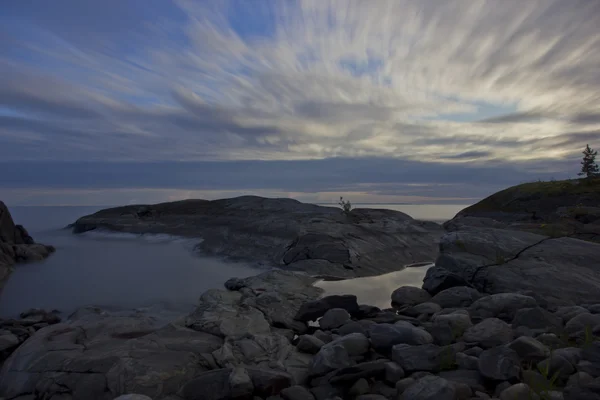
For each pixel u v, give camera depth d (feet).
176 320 23.53
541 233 44.75
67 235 71.67
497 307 23.09
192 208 76.48
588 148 68.85
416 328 18.51
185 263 44.01
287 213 58.85
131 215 77.30
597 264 29.96
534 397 13.02
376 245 46.01
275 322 24.14
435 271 31.27
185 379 16.15
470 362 15.65
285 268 40.06
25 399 15.58
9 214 50.62
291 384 15.79
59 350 17.99
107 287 33.55
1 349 20.45
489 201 74.49
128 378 15.58
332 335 20.83
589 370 14.15
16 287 33.40
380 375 15.80
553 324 20.03
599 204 58.23
